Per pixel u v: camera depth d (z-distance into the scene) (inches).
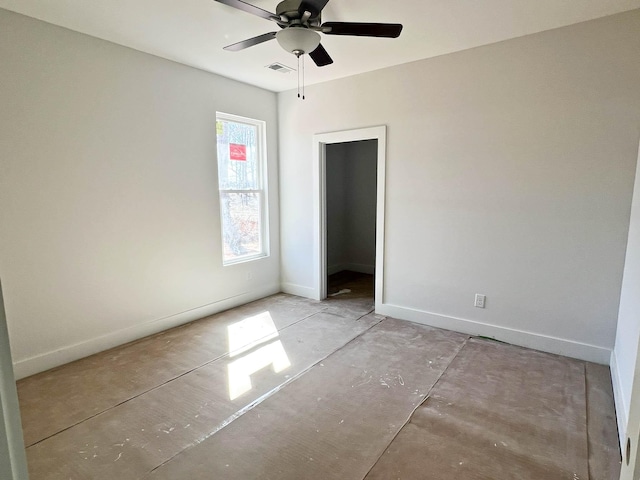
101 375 109.0
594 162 109.8
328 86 164.1
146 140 133.1
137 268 134.3
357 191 247.0
